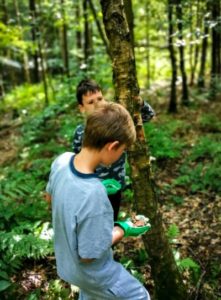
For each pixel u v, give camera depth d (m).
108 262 1.75
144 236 2.41
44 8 11.89
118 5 2.06
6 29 10.09
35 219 3.90
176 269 2.50
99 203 1.52
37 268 3.25
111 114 1.55
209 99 8.82
